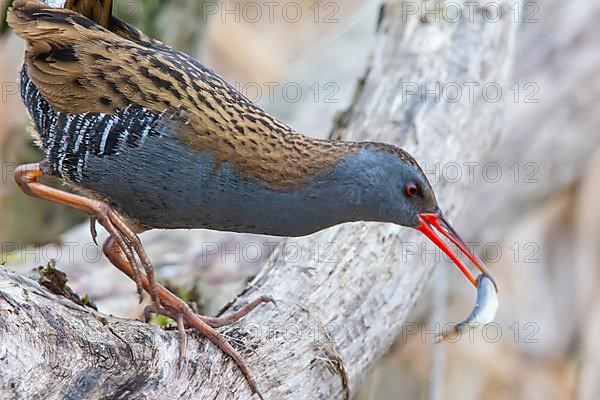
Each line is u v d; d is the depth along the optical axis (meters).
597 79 13.22
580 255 13.66
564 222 13.76
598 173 13.78
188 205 9.15
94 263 11.30
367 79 11.65
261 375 8.85
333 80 13.34
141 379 8.00
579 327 13.55
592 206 13.70
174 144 8.87
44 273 8.98
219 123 8.94
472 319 9.36
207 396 8.52
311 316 9.37
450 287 12.75
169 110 8.84
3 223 13.72
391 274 10.09
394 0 12.00
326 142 9.43
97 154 8.96
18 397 7.23
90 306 9.18
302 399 8.97
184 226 9.46
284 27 17.59
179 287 11.16
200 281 11.23
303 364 9.05
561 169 13.02
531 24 13.54
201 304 11.09
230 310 9.48
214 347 8.74
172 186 9.02
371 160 9.45
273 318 9.27
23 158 13.60
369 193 9.47
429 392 11.67
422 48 11.56
